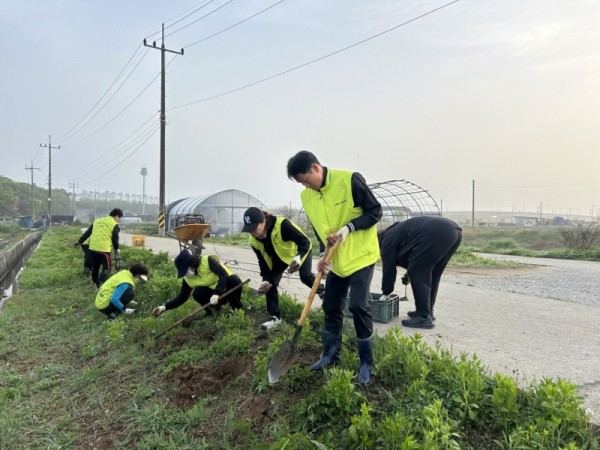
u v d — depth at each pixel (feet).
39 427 13.44
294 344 11.34
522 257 56.54
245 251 51.90
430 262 16.69
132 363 16.55
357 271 11.22
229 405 12.31
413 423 9.52
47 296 28.89
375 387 11.19
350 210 11.23
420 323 17.04
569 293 26.71
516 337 15.75
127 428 12.53
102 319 22.53
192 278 19.19
